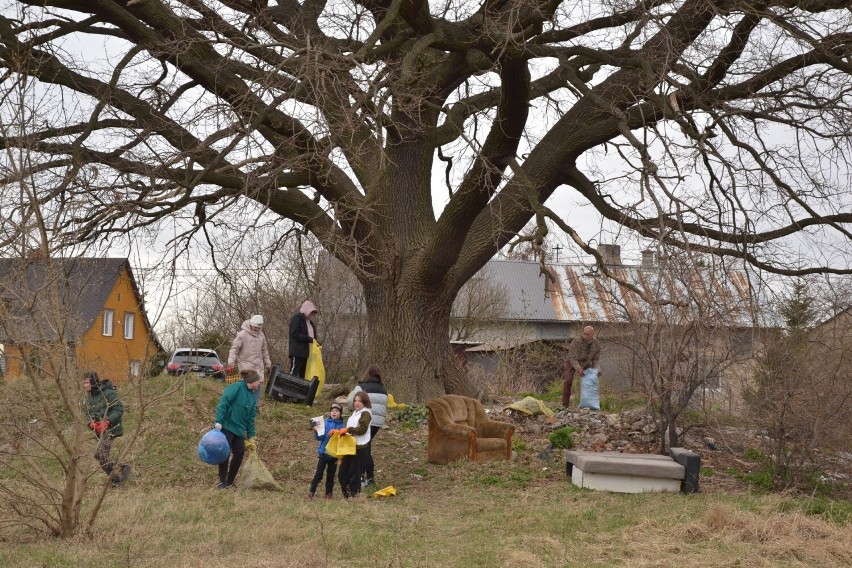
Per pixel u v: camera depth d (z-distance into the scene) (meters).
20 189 7.84
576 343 18.47
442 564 7.80
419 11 14.02
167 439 14.22
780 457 12.04
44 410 8.09
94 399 11.27
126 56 15.46
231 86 15.30
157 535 8.58
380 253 17.84
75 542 8.16
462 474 13.27
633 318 13.50
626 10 14.56
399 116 17.88
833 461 11.96
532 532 9.28
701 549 8.45
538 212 14.83
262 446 14.71
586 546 8.56
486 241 18.11
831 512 10.12
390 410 16.66
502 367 30.36
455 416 14.16
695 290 11.88
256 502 10.62
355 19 15.36
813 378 11.77
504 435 14.34
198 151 12.95
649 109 16.34
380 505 11.17
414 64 14.28
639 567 7.70
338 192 17.20
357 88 13.20
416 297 18.06
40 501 8.99
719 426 13.34
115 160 15.14
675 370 12.84
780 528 9.05
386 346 18.16
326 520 9.70
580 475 12.15
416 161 18.50
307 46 12.64
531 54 14.16
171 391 9.12
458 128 14.24
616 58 14.90
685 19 15.05
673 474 11.67
